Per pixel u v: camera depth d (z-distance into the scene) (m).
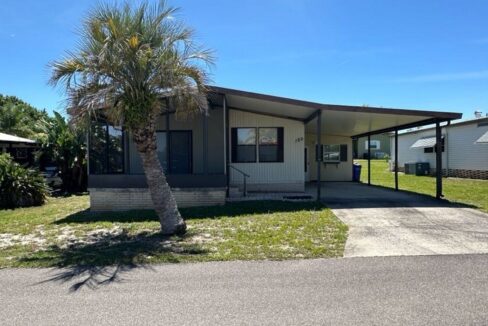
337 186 18.27
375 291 4.70
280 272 5.52
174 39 8.01
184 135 14.60
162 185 8.22
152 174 8.18
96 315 4.18
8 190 13.25
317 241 7.24
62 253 6.82
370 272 5.43
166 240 7.64
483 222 8.88
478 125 20.78
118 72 7.75
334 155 21.52
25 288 5.04
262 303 4.42
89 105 7.54
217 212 10.54
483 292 4.61
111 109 7.87
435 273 5.33
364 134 20.53
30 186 13.56
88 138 12.16
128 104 7.70
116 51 7.51
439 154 12.70
